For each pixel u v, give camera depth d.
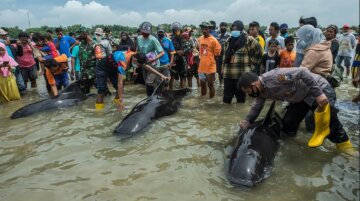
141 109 6.57
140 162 4.73
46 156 5.02
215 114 7.06
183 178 4.23
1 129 6.39
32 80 10.90
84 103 8.25
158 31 9.59
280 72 4.70
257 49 7.48
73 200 3.78
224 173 4.31
